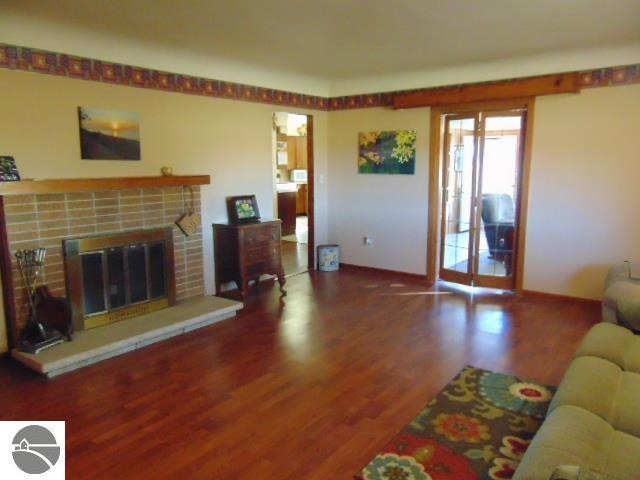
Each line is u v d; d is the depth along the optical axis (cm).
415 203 568
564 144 464
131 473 221
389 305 475
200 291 471
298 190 1059
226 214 509
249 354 355
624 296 299
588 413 189
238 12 324
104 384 307
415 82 542
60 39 361
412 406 279
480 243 528
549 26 358
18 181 321
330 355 353
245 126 520
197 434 253
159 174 441
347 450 238
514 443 241
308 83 582
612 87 435
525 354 352
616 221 449
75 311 368
